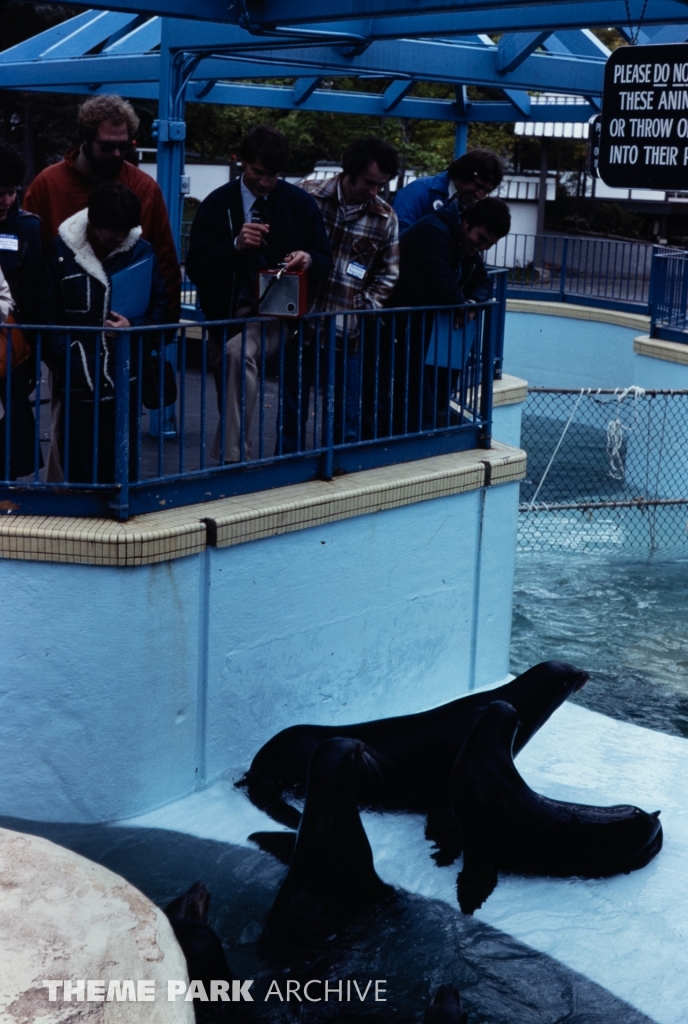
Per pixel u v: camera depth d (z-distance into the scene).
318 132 25.02
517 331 16.58
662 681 7.01
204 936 3.79
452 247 5.97
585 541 9.98
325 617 5.55
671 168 5.34
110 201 4.61
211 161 30.17
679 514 10.59
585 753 5.87
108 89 13.16
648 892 4.70
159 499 4.94
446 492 5.96
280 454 5.41
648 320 14.57
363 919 4.41
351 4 6.24
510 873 4.77
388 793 5.22
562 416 15.30
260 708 5.36
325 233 5.41
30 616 4.71
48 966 2.31
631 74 5.40
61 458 5.21
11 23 26.03
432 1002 3.58
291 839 4.88
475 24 7.89
